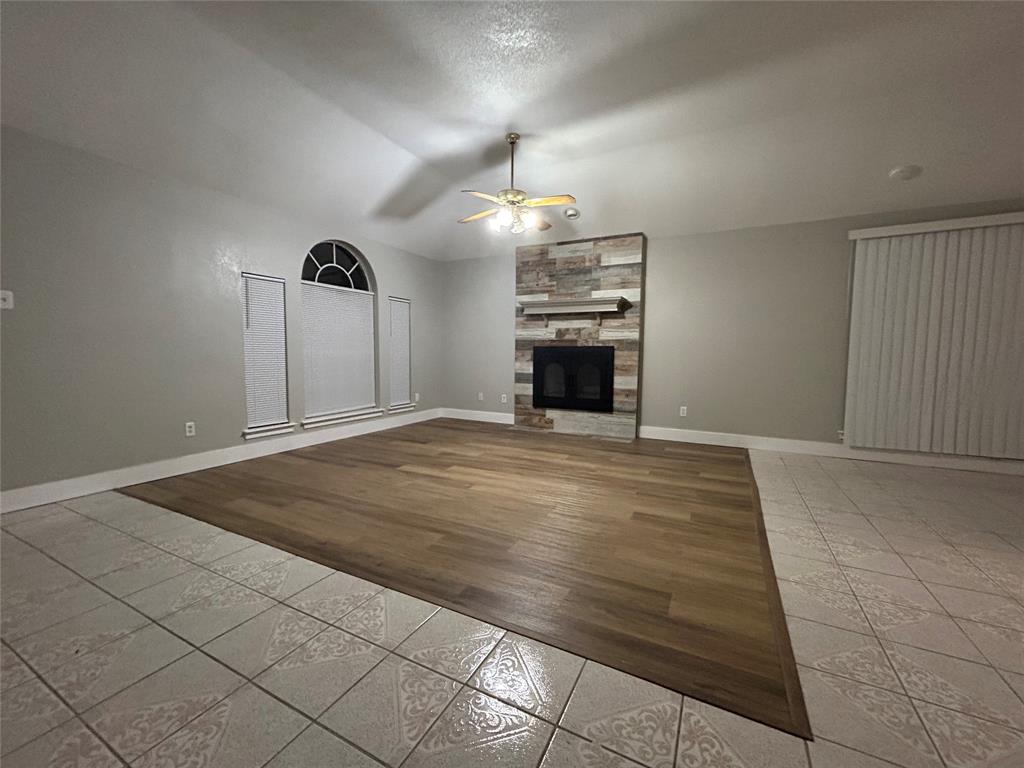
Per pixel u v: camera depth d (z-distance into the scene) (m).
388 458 4.23
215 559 2.20
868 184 3.85
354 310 5.31
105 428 3.22
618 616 1.74
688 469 3.88
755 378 4.74
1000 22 2.38
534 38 2.55
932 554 2.26
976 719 1.25
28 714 1.26
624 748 1.16
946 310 3.88
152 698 1.32
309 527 2.59
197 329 3.75
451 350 6.68
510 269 6.09
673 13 2.36
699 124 3.46
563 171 4.31
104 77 2.67
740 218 4.58
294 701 1.31
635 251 5.14
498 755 1.14
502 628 1.66
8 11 2.23
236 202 3.98
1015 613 1.75
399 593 1.90
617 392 5.34
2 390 2.76
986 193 3.69
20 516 2.74
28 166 2.81
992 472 3.81
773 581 2.00
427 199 4.94
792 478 3.61
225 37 2.58
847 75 2.85
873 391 4.18
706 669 1.45
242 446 4.12
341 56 2.73
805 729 1.21
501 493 3.21
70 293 3.02
